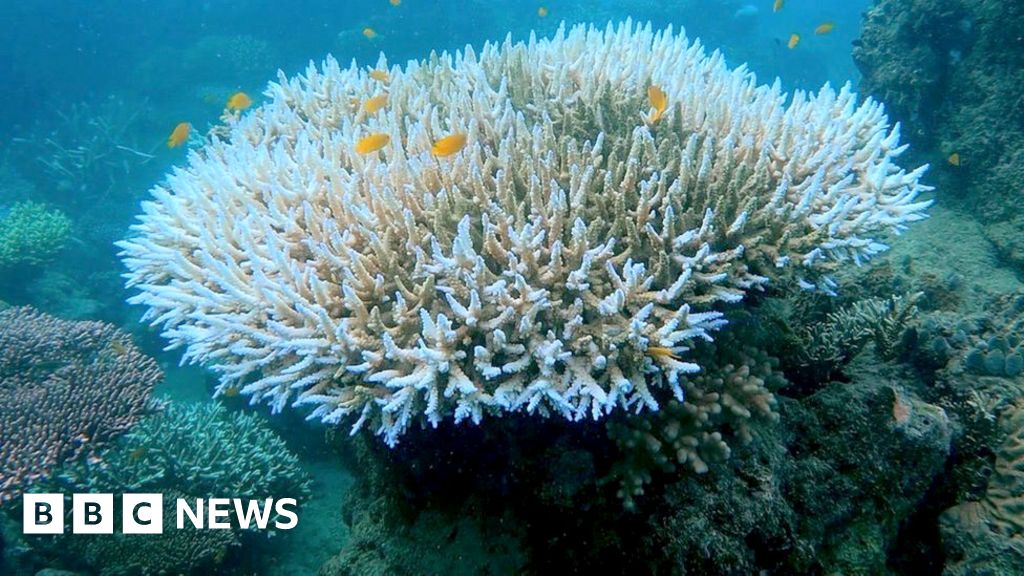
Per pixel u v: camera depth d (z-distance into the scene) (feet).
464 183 3.14
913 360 3.72
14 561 5.00
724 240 2.88
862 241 2.94
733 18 22.74
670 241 2.79
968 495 3.52
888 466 3.19
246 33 20.79
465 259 2.66
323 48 20.43
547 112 3.70
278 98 4.96
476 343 2.67
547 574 3.12
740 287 2.97
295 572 5.45
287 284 2.84
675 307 2.76
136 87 18.20
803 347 3.39
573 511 2.99
